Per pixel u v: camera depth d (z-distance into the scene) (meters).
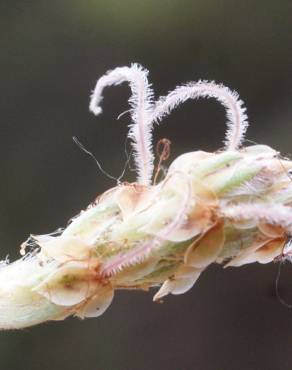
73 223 0.05
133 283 0.05
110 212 0.05
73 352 0.08
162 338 0.08
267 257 0.05
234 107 0.05
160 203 0.05
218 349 0.08
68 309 0.05
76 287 0.05
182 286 0.05
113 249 0.05
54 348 0.08
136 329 0.08
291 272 0.08
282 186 0.05
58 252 0.05
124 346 0.08
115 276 0.05
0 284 0.05
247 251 0.05
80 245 0.05
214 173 0.05
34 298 0.05
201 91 0.05
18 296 0.05
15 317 0.05
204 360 0.08
